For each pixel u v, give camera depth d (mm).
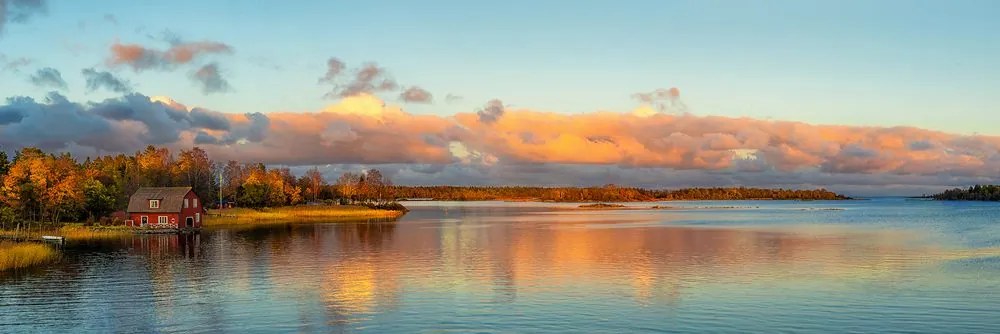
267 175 187875
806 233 93812
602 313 35906
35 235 80812
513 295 41031
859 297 39750
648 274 49344
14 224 93375
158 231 95500
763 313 35656
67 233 88562
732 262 56469
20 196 93938
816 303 38031
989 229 102625
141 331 32531
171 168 178875
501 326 33312
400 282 46031
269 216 141500
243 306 37938
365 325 33594
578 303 38469
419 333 32031
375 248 70312
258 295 41250
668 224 123312
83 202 104875
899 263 55438
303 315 35688
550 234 92812
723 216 169875
